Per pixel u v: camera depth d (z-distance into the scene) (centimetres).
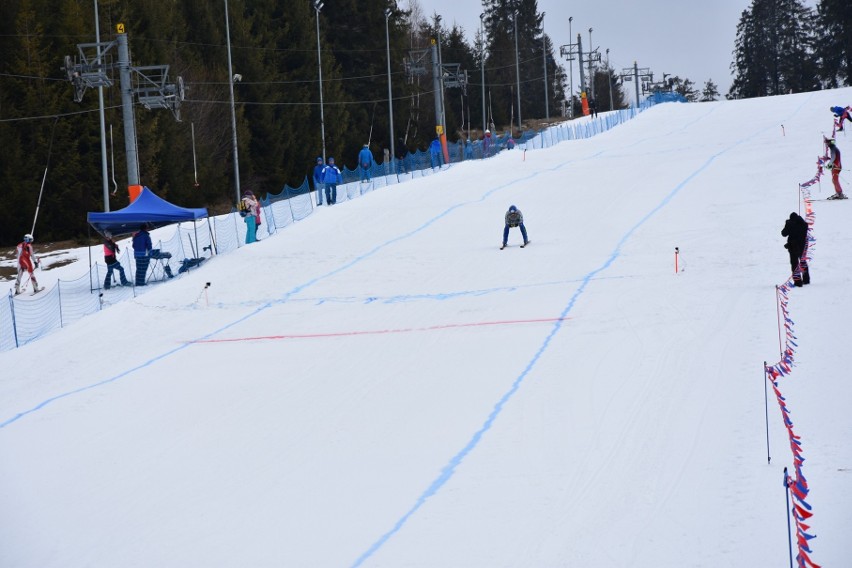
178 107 3381
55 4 4606
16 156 4059
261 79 5978
